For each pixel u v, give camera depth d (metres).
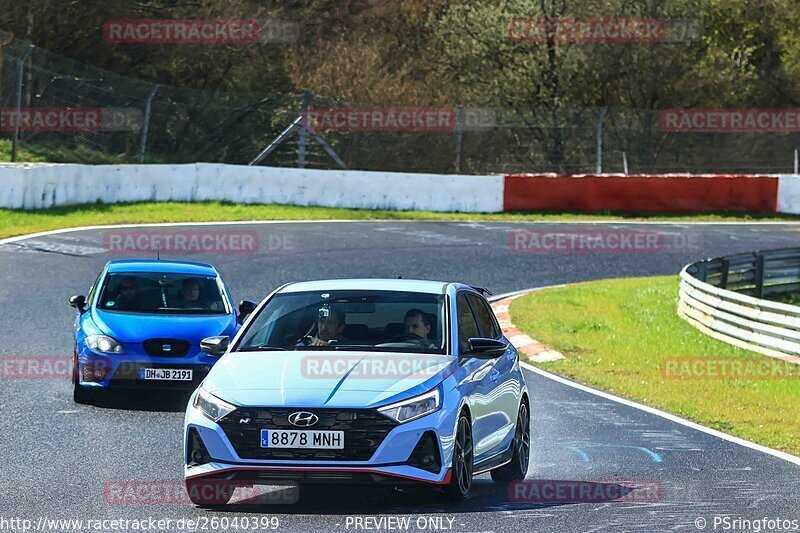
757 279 94.19
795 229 122.75
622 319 73.56
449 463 27.88
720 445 39.59
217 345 31.92
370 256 91.06
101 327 44.66
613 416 45.03
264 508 28.05
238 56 159.62
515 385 33.91
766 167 147.62
